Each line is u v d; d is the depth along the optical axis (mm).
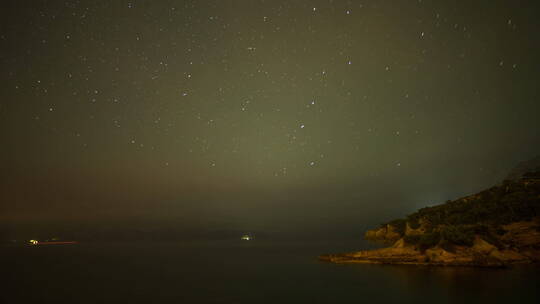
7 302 33469
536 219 55688
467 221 63094
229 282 42969
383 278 39438
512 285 32438
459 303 26328
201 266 65062
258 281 42906
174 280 46094
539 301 26453
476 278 36688
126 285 42469
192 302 31500
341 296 31250
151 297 34312
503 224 57375
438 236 52781
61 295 36469
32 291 39438
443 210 75375
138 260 82875
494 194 72375
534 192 65000
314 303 29188
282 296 32688
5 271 61844
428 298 28375
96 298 34469
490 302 26375
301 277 44781
